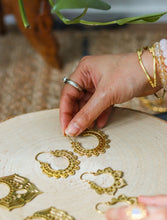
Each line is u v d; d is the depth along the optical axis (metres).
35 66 1.80
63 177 0.59
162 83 0.69
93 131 0.69
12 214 0.52
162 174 0.58
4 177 0.58
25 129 0.70
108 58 0.72
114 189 0.55
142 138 0.67
